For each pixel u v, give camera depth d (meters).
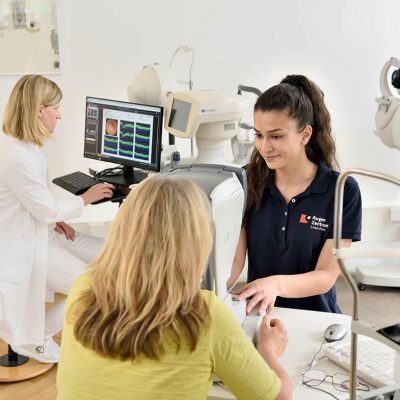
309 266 1.83
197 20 3.69
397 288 3.85
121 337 1.10
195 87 3.78
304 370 1.52
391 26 3.79
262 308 1.65
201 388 1.13
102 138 3.24
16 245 2.70
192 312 1.12
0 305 2.70
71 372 1.16
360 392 1.42
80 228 3.83
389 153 3.97
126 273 1.13
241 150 2.89
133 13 3.65
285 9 3.72
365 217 3.95
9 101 2.67
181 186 1.17
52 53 3.64
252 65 3.78
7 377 2.84
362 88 3.86
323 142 1.81
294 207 1.82
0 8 3.55
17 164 2.61
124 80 3.73
